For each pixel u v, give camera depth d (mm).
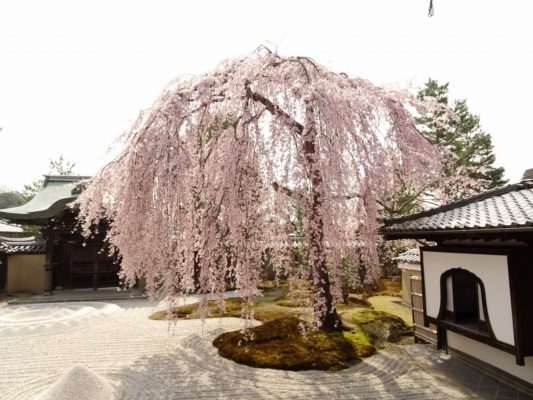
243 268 5121
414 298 7238
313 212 5008
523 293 4086
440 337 6223
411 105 6602
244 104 5508
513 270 4117
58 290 14953
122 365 5734
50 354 6430
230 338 6688
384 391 4523
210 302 11516
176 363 5758
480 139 15328
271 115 5637
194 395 4484
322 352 5703
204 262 5508
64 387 4164
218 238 5480
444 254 5449
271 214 4992
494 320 4375
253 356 5684
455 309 5293
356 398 4340
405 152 6039
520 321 4016
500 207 4812
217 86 5785
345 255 5824
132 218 5145
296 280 5039
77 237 14969
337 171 4930
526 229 3494
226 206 5270
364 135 5555
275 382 4852
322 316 6465
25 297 13930
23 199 26984
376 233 5816
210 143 6004
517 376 4664
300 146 5387
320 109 5156
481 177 13562
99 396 4242
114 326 8742
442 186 7238
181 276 6164
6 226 20719
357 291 13625
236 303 11500
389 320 7949
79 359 6102
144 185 5168
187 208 5730
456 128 14938
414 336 7188
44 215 13086
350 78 6699
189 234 5902
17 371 5559
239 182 5242
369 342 6566
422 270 6070
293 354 5641
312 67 6184
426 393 4457
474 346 5500
